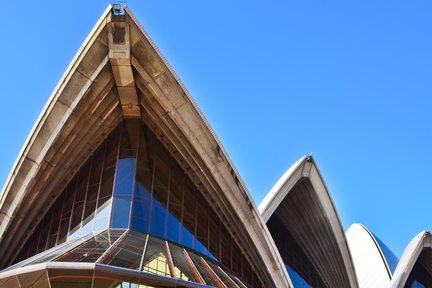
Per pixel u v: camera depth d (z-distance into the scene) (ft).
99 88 80.69
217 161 85.61
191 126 82.94
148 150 87.97
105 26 75.77
